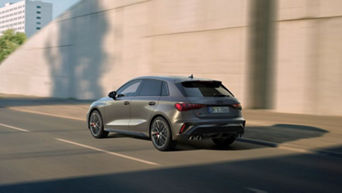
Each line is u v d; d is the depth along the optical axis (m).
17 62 43.72
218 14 20.36
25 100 28.83
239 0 19.14
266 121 13.43
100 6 30.89
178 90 7.85
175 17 23.30
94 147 8.43
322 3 15.90
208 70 21.00
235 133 8.02
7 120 14.32
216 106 7.81
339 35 15.38
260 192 4.99
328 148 8.29
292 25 16.94
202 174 5.96
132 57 27.52
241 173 6.07
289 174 6.05
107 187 5.15
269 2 17.62
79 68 33.66
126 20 28.12
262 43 17.80
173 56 23.52
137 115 8.63
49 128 11.91
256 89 18.06
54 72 37.25
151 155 7.53
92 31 31.95
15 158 7.13
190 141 9.48
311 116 15.24
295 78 16.86
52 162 6.79
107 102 9.49
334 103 15.60
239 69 19.12
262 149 8.45
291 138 9.66
